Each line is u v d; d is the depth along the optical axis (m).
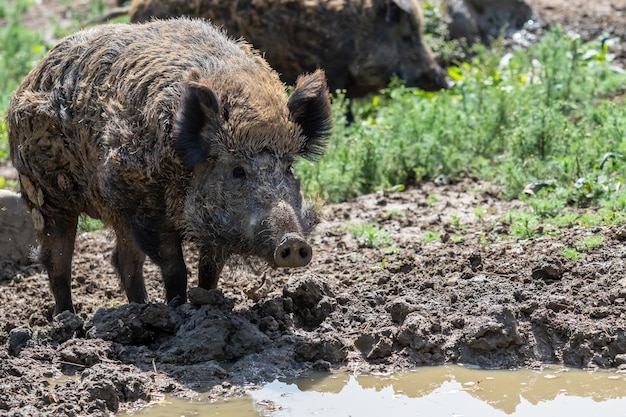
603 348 15.38
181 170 16.22
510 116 26.42
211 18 30.69
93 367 15.18
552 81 28.45
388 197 24.38
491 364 15.55
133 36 17.83
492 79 30.02
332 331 16.45
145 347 16.14
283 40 31.00
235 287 19.20
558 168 22.91
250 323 16.48
